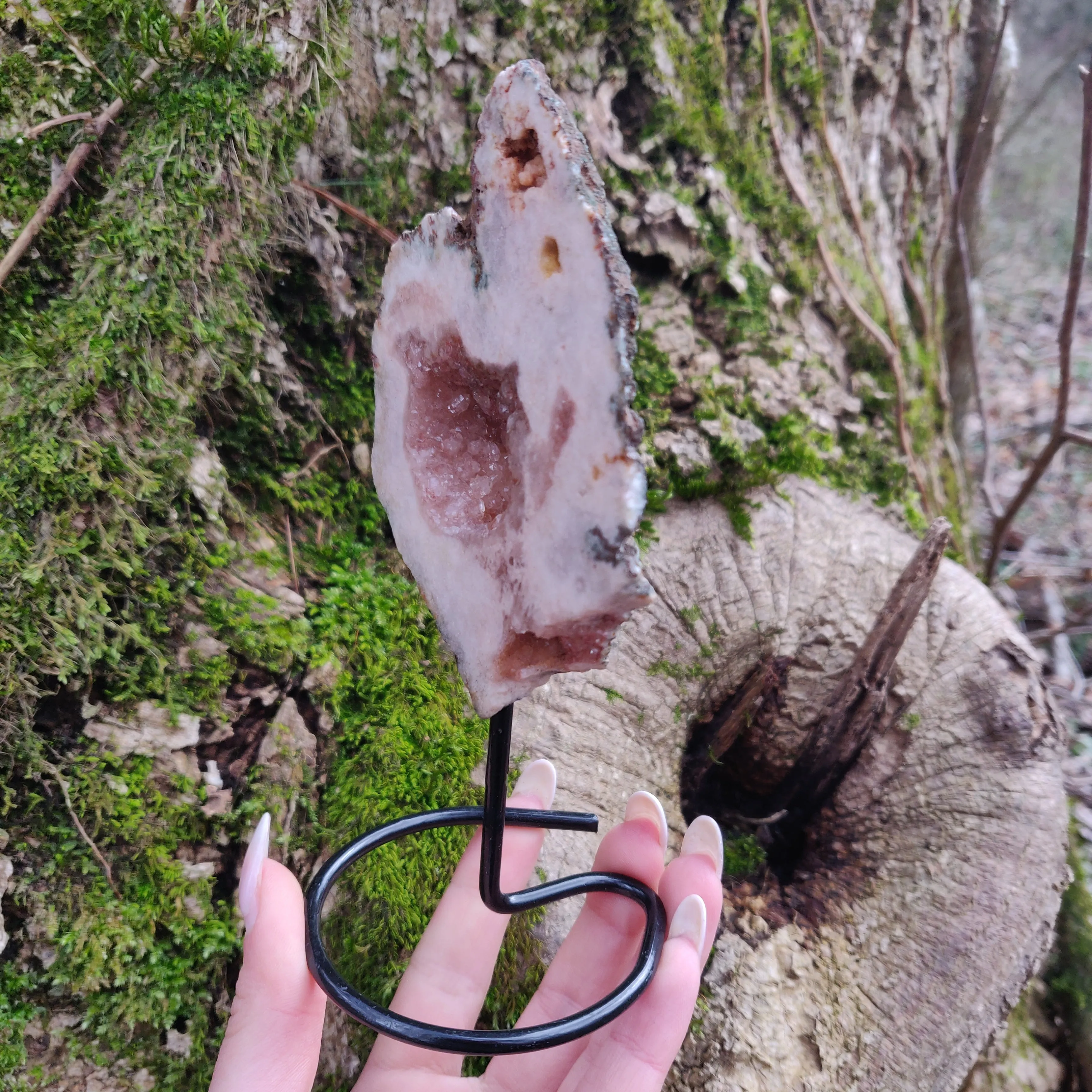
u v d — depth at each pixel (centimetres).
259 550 28
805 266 39
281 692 27
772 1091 27
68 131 28
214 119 28
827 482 36
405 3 30
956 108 55
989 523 72
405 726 28
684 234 36
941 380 50
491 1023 26
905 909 31
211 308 27
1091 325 101
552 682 30
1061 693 57
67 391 25
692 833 24
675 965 20
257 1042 19
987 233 92
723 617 33
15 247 27
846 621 34
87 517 25
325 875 22
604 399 15
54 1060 23
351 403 31
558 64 33
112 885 24
